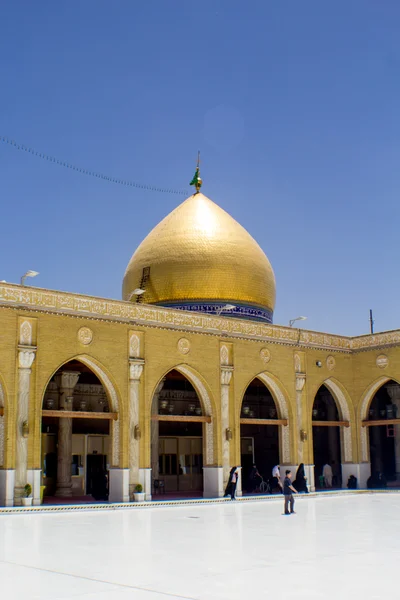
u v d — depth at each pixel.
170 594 6.66
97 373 20.02
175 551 9.65
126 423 19.78
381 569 8.09
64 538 11.35
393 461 28.12
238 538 11.20
